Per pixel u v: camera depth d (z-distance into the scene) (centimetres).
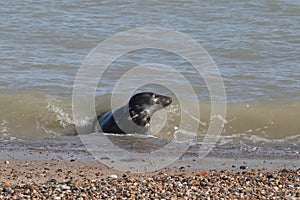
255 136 6112
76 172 4619
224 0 11156
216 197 4047
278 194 4153
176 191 4150
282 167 4922
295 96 6994
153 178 4472
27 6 10688
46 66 7956
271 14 10462
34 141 5725
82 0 11144
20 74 7612
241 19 10269
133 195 4031
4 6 10638
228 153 5406
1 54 8375
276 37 9338
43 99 6694
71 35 9306
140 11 10688
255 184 4375
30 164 4828
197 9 10762
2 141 5709
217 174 4631
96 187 4188
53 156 5112
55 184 4250
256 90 7188
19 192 4050
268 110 6544
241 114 6456
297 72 7825
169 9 10794
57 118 6384
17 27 9569
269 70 7919
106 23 10000
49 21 9969
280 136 6144
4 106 6525
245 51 8688
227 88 7225
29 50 8625
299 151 5534
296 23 10050
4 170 4631
